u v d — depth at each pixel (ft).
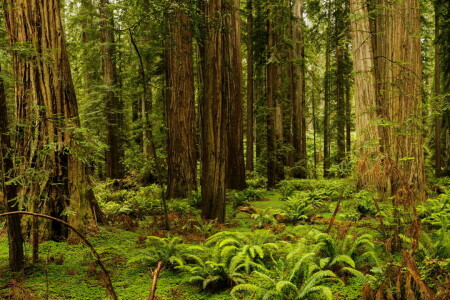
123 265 19.26
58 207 21.68
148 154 59.57
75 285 16.16
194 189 40.88
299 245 18.11
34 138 19.80
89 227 23.27
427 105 21.16
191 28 28.25
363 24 34.60
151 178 56.13
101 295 15.31
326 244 18.42
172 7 25.90
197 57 48.08
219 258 18.71
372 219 25.67
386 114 22.36
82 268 18.26
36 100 20.45
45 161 20.26
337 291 15.38
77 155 18.08
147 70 47.75
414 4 28.73
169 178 40.73
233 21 49.08
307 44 71.05
